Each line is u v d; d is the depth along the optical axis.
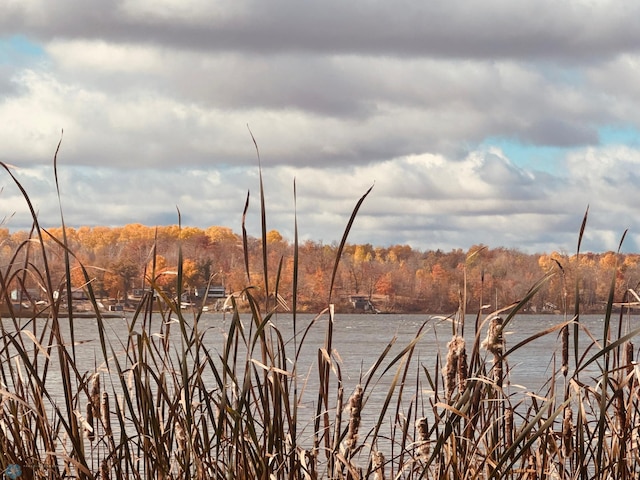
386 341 59.03
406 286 102.62
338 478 3.80
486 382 3.58
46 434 3.80
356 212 3.48
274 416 3.72
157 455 3.77
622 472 4.00
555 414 3.55
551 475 4.16
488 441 4.29
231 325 3.59
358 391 3.71
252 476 3.76
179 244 3.65
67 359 3.69
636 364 3.70
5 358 3.84
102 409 3.89
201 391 3.86
